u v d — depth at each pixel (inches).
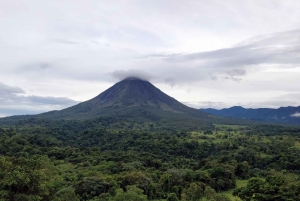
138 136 6712.6
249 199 2202.3
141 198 2187.5
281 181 2162.9
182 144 5767.7
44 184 1987.0
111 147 6264.8
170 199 2770.7
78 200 2293.3
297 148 5024.6
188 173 3368.6
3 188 1785.2
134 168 3818.9
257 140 6323.8
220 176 3479.3
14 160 2330.2
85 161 4569.4
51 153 4990.2
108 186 2822.3
